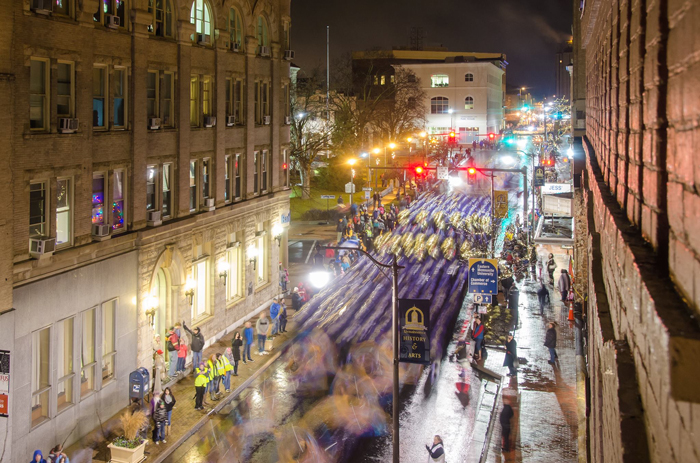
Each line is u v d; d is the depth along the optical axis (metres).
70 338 20.50
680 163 3.54
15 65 18.08
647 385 4.04
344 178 79.75
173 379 25.80
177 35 27.02
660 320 3.10
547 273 44.34
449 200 76.31
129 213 24.00
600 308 8.34
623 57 7.13
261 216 35.56
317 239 55.19
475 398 24.00
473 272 29.02
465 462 19.05
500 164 100.25
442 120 121.44
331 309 35.53
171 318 27.02
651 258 4.54
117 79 23.50
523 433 20.81
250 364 27.81
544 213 42.66
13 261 17.97
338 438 20.88
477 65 119.44
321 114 77.25
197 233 28.62
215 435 21.53
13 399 17.72
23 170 18.44
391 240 53.72
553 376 25.92
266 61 36.16
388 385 25.30
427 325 21.42
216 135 30.38
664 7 4.20
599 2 12.41
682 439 3.07
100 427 21.62
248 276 34.16
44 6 18.86
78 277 20.56
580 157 36.84
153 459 19.45
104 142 22.44
